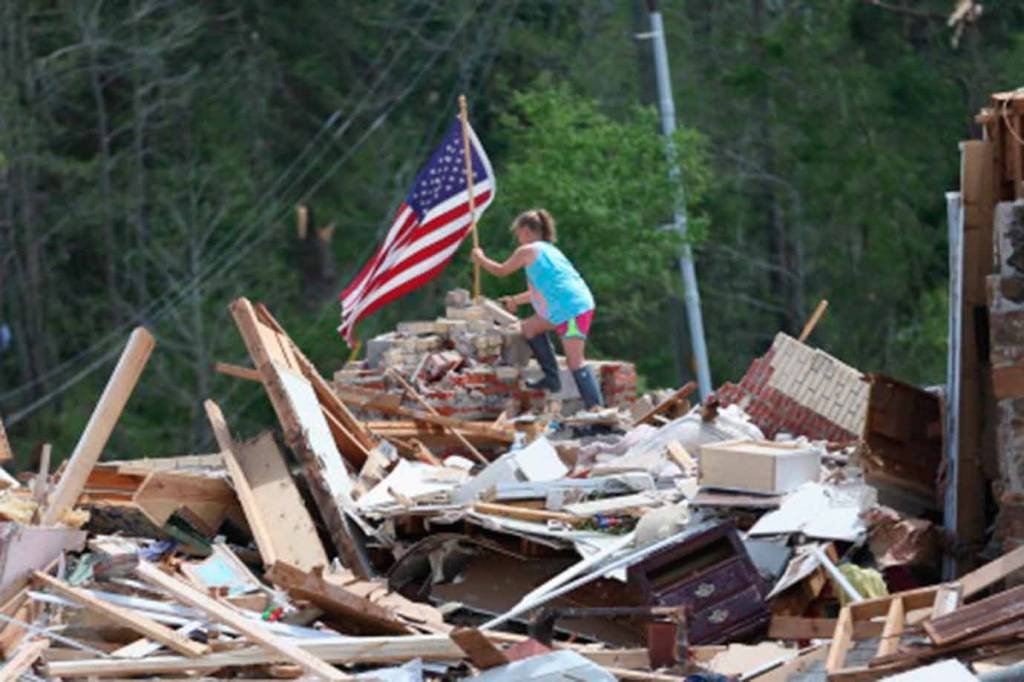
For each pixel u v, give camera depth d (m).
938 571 34.31
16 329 103.81
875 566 33.81
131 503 37.41
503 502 36.34
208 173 104.19
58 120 105.19
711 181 100.12
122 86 106.44
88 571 33.94
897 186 102.56
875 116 103.69
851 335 104.81
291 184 105.94
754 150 107.19
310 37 108.25
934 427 36.53
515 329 45.88
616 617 33.88
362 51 108.81
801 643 32.41
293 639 31.56
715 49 109.31
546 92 92.06
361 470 40.03
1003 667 27.95
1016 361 33.06
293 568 33.22
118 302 103.00
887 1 104.50
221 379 99.38
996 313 33.19
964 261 34.69
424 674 30.95
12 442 102.19
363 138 107.12
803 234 105.62
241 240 104.06
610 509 35.62
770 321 107.69
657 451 38.94
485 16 108.12
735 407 41.78
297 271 105.00
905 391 36.38
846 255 105.12
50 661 31.09
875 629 30.62
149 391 99.25
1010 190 34.53
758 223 108.00
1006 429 33.19
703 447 35.38
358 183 106.75
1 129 100.88
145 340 36.41
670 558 33.28
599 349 98.06
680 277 95.62
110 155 106.12
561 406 45.19
